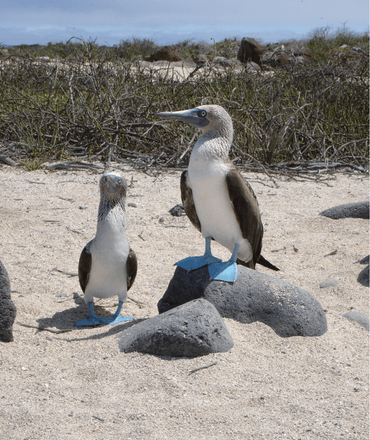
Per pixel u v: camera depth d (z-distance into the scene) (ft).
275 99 35.32
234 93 35.91
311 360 11.34
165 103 34.32
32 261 16.90
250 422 8.98
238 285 12.96
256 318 12.69
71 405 9.52
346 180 28.60
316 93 36.35
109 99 33.06
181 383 10.20
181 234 20.04
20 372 10.73
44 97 36.65
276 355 11.55
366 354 11.80
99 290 13.04
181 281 13.29
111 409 9.34
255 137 31.71
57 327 12.92
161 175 28.40
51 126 33.40
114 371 10.65
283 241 19.44
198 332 11.19
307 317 12.54
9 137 33.45
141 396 9.76
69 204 23.08
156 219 21.63
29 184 25.99
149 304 14.48
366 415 9.23
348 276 16.31
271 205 23.72
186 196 13.02
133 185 26.32
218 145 11.97
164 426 8.84
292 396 9.86
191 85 37.47
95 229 20.10
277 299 12.71
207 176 11.85
